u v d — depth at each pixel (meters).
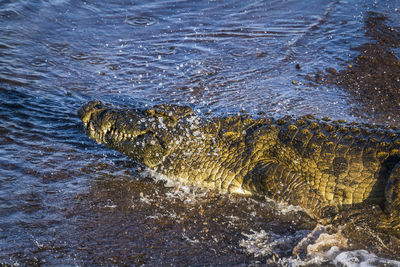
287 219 8.43
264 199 8.91
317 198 8.45
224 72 14.05
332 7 19.84
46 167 9.11
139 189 8.94
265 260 7.32
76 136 10.39
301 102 12.45
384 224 8.00
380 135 8.54
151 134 9.44
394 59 15.27
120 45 15.52
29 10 16.80
